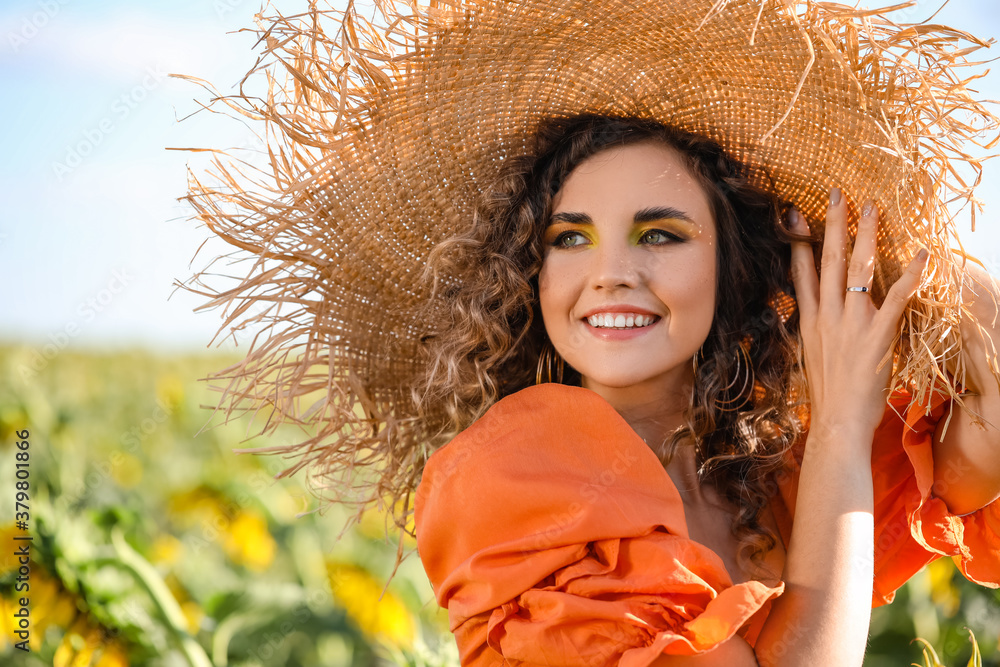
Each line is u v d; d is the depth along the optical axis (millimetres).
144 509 4387
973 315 1443
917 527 1500
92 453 5133
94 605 2324
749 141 1599
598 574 1261
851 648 1305
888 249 1521
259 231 1550
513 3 1456
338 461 1664
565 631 1218
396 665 3219
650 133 1546
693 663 1213
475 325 1626
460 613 1323
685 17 1442
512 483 1332
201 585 3527
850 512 1384
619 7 1449
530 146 1667
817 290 1594
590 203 1515
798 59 1438
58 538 2348
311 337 1603
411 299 1694
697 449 1641
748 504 1568
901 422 1621
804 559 1370
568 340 1545
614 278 1467
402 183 1620
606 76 1585
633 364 1486
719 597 1201
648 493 1316
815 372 1530
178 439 5684
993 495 1516
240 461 4297
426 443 1699
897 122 1353
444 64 1523
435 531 1407
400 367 1715
